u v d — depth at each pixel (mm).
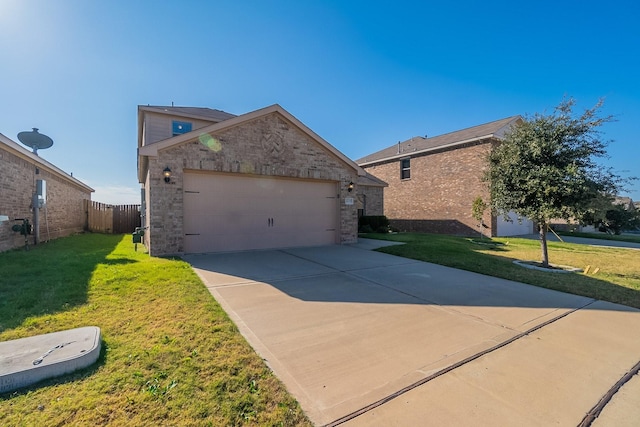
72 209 16094
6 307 4012
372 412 2225
